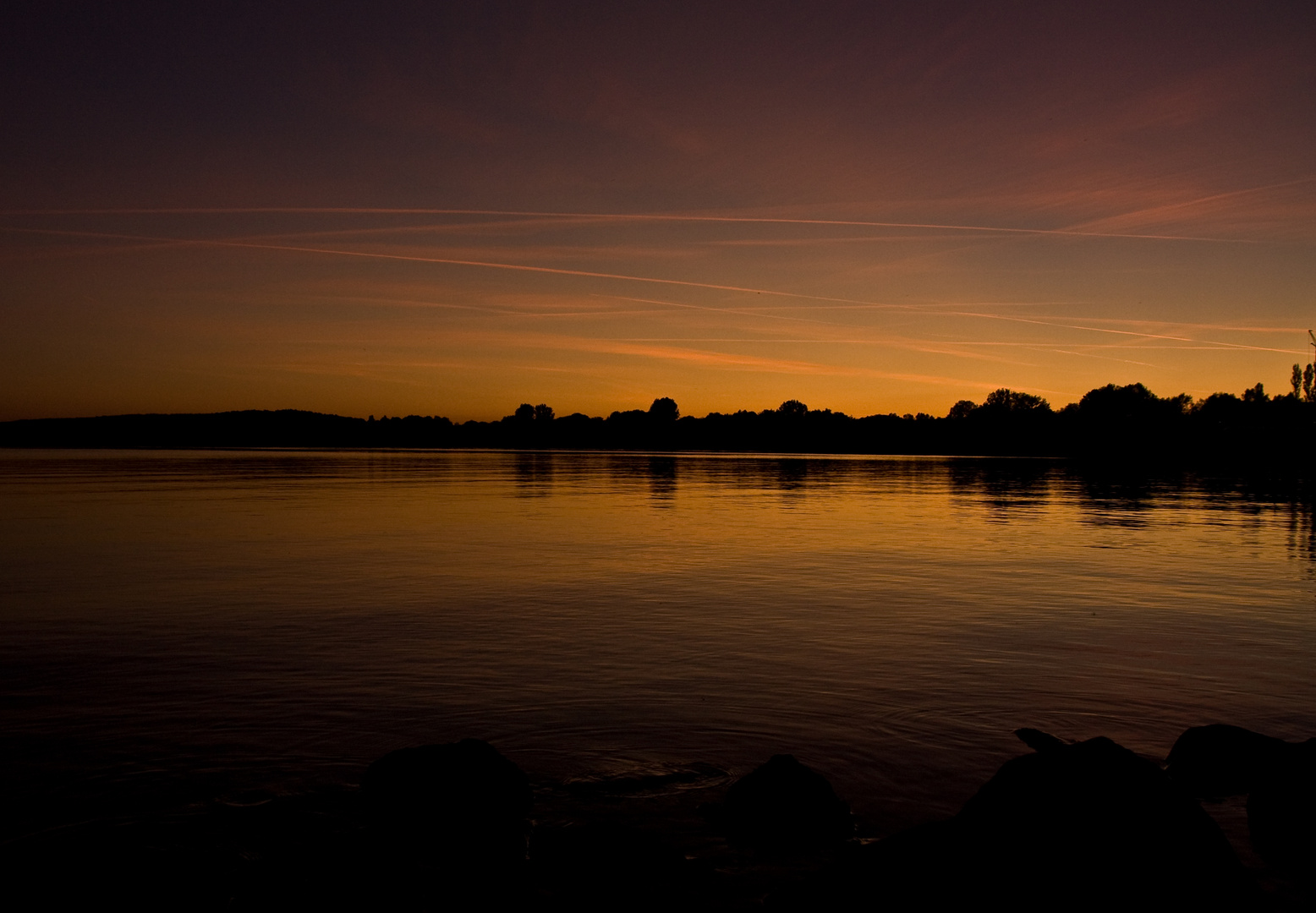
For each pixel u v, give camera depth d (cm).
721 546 2311
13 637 1216
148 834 624
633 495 4319
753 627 1309
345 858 595
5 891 548
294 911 530
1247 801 700
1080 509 3738
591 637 1238
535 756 781
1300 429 12038
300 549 2162
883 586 1695
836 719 885
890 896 536
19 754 775
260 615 1379
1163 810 582
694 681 1016
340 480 5462
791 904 541
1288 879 583
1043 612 1437
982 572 1878
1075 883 541
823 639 1235
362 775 735
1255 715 909
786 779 670
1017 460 12838
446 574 1800
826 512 3428
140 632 1250
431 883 567
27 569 1827
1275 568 1962
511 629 1288
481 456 12712
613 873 576
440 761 682
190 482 5109
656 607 1463
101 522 2783
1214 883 549
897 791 712
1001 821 589
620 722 873
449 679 1020
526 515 3178
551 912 536
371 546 2238
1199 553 2233
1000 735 845
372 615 1378
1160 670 1077
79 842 612
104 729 842
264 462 9162
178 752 782
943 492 4906
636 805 684
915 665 1095
